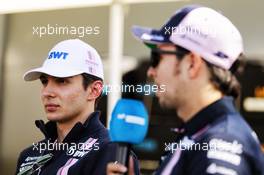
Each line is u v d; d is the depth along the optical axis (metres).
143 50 7.07
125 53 7.08
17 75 7.33
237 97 2.81
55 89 4.16
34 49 6.87
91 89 4.23
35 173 4.21
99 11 6.84
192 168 2.53
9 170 7.30
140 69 7.02
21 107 7.32
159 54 2.83
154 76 2.86
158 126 6.81
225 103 2.68
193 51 2.71
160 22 6.86
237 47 2.78
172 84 2.77
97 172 3.65
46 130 4.40
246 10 6.81
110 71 6.82
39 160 4.21
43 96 4.20
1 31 7.31
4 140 7.36
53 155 4.18
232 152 2.47
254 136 2.66
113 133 2.76
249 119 6.98
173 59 2.77
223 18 2.83
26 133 7.29
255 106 6.97
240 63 2.81
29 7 6.95
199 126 2.67
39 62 6.93
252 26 6.84
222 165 2.42
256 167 2.52
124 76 7.04
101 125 4.11
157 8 6.88
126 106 2.78
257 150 2.59
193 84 2.72
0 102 7.46
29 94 7.30
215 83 2.71
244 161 2.47
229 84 2.72
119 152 2.73
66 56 4.17
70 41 4.31
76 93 4.14
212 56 2.70
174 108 2.80
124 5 6.95
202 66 2.71
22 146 7.28
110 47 6.84
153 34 2.87
